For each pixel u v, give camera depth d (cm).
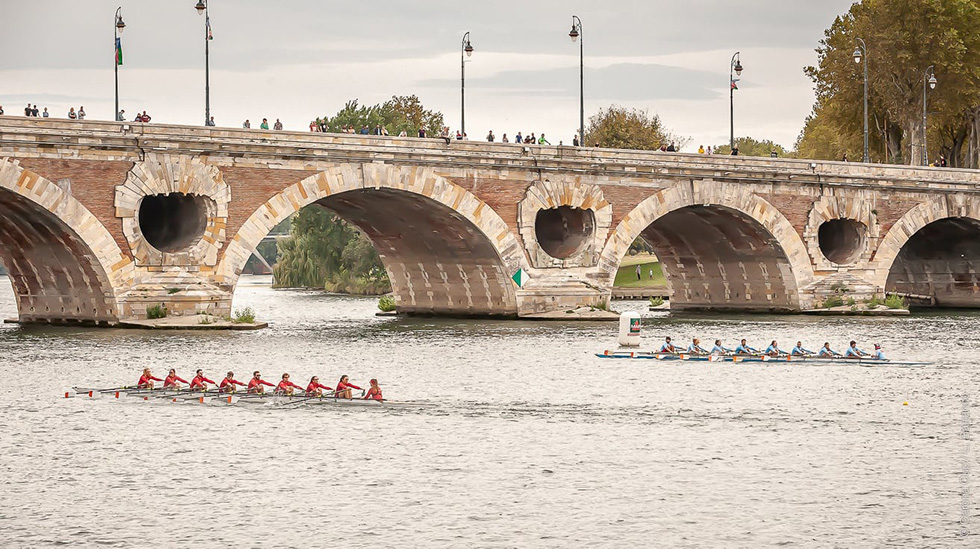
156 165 8688
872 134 15038
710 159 10825
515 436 5409
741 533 4028
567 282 10344
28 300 9769
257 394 6288
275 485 4569
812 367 7600
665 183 10625
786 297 11456
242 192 9006
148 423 5662
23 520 4147
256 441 5294
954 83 13788
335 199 10194
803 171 11188
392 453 5072
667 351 8012
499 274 10262
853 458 4991
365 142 9412
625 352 7994
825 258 11400
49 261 9106
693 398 6366
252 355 7850
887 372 7369
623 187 10469
